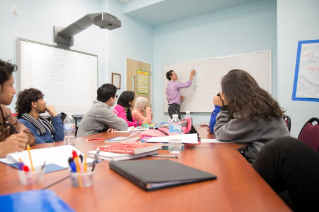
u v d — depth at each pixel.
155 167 0.63
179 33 4.51
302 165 0.60
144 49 4.57
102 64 3.76
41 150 0.88
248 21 3.78
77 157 0.60
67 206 0.39
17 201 0.40
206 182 0.55
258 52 3.67
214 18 4.11
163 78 4.70
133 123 2.71
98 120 2.10
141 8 3.91
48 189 0.52
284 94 2.79
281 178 0.64
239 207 0.41
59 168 0.69
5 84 1.02
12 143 0.88
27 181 0.55
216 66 4.05
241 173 0.63
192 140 1.07
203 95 4.19
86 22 2.74
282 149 0.63
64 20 3.18
